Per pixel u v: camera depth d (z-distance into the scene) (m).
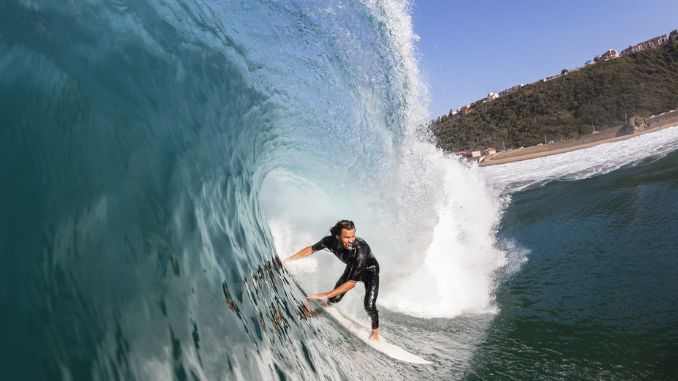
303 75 6.27
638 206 9.99
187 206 2.62
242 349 2.22
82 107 2.04
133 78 2.73
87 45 2.44
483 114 104.69
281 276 4.10
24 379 1.09
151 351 1.64
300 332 3.26
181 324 1.92
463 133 100.94
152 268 1.96
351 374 3.42
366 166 7.48
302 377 2.62
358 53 7.06
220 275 2.58
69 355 1.26
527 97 99.25
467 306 6.12
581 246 8.09
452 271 7.23
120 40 2.85
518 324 5.27
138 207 2.10
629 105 80.88
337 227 4.58
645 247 7.13
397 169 7.86
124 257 1.81
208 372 1.87
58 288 1.38
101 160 1.98
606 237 8.27
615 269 6.48
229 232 3.20
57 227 1.51
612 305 5.28
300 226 6.25
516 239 9.59
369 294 4.54
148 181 2.32
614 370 3.98
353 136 7.24
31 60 1.90
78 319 1.38
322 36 6.46
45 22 2.18
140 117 2.54
